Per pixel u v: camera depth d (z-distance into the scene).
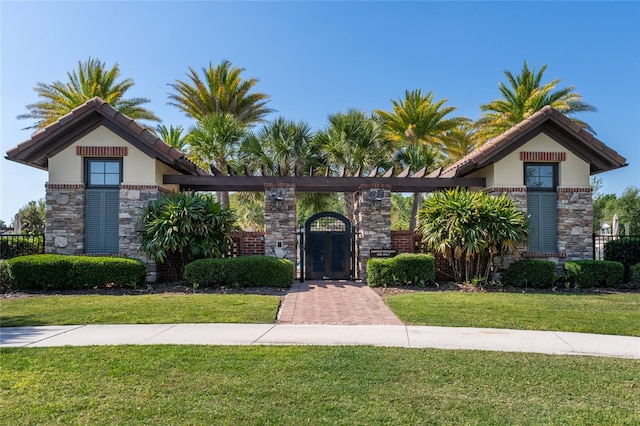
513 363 5.87
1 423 4.04
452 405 4.51
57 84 28.03
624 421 4.16
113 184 14.14
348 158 22.39
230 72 28.69
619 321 8.45
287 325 8.25
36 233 14.85
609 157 14.30
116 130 13.73
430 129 30.67
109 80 29.03
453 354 6.28
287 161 21.92
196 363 5.79
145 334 7.47
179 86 28.11
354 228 16.28
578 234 14.50
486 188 14.98
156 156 13.86
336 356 6.15
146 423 4.06
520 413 4.33
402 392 4.84
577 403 4.59
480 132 29.98
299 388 4.93
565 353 6.41
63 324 8.21
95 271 12.33
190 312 9.15
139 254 13.72
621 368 5.71
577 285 13.16
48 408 4.36
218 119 23.61
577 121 28.81
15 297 11.17
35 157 13.86
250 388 4.91
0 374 5.34
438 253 14.43
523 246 13.88
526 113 28.69
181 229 12.96
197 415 4.23
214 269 12.60
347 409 4.39
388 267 13.19
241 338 7.22
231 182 15.03
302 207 26.91
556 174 14.78
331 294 11.97
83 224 13.91
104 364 5.73
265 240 14.80
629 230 29.52
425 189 16.47
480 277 13.25
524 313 9.12
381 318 8.90
